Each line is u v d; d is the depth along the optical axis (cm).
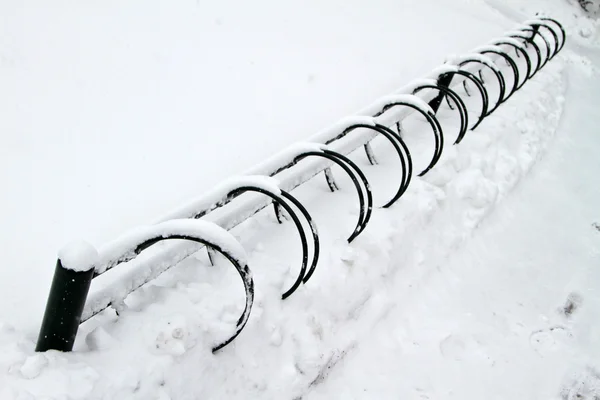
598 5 1005
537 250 336
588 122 552
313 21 531
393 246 263
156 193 254
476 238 328
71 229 220
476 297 285
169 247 190
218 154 296
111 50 362
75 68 330
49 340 148
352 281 235
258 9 511
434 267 290
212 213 237
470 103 439
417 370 234
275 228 241
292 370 199
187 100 339
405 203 284
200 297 186
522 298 293
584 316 288
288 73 412
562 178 428
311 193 274
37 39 343
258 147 312
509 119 427
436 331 255
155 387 158
